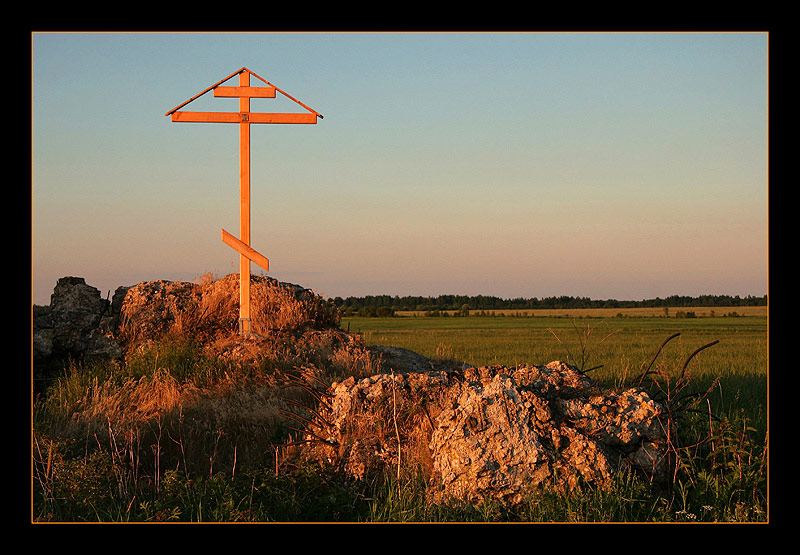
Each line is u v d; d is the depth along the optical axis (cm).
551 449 642
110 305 1283
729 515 608
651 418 671
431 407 747
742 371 1586
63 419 891
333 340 1259
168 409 912
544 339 3369
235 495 621
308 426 781
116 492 680
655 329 4384
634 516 599
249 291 1260
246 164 1281
